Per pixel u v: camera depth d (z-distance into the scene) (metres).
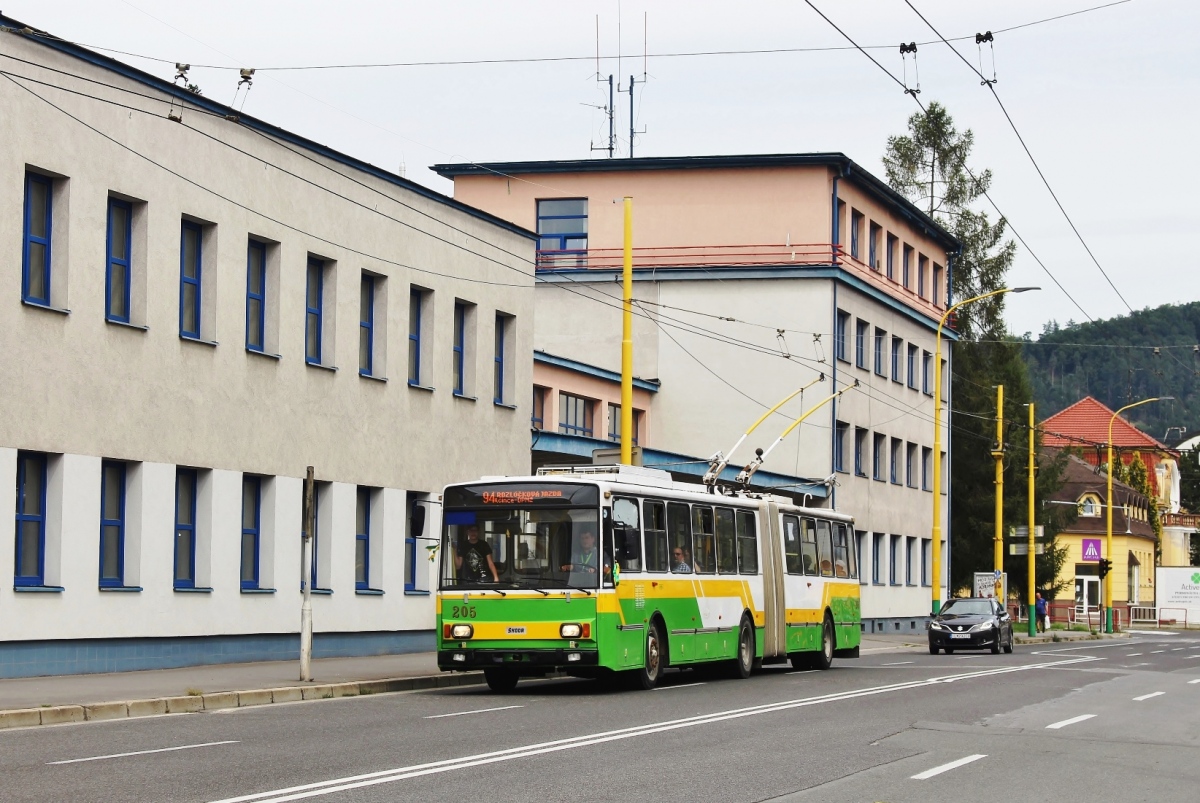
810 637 31.17
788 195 53.19
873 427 58.88
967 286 73.94
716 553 26.52
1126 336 157.75
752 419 52.81
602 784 12.20
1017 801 12.29
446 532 22.77
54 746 14.12
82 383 22.39
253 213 26.53
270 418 26.94
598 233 54.47
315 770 12.51
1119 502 101.75
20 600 21.22
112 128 23.06
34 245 21.92
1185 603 94.19
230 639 25.81
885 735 16.97
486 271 34.47
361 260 29.81
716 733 16.52
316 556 28.66
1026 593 75.94
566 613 21.98
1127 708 22.02
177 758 13.20
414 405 31.61
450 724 16.88
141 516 23.58
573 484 22.42
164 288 24.23
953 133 74.81
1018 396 72.88
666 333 53.59
